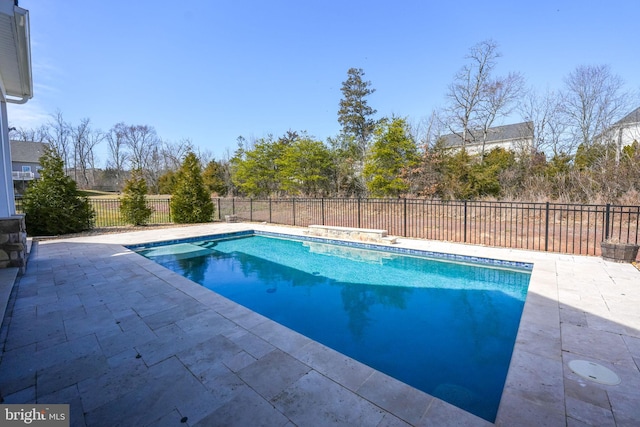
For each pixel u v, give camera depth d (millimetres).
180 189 12570
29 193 9227
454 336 3531
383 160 15891
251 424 1718
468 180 14516
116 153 38906
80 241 8219
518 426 1679
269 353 2523
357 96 24703
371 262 6836
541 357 2385
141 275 4957
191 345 2670
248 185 21250
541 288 4012
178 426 1713
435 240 7934
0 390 2059
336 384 2088
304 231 9359
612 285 4105
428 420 1729
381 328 3768
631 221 8727
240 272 6297
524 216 10180
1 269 4820
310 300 4742
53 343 2729
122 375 2229
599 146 14641
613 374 2158
